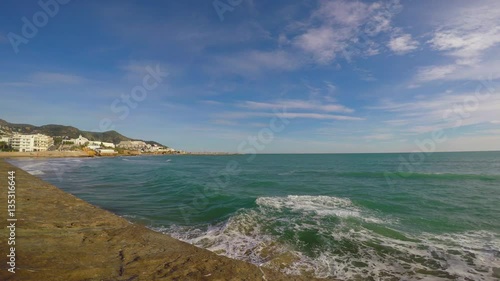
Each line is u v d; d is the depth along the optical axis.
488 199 13.73
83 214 7.25
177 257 4.54
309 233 7.45
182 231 7.79
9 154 72.62
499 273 5.28
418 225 8.68
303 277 4.30
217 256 4.70
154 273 3.86
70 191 15.41
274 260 5.64
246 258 5.72
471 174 26.61
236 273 4.07
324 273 5.16
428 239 7.25
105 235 5.57
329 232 7.58
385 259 5.88
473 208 11.49
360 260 5.79
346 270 5.31
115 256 4.44
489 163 48.19
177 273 3.91
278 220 8.78
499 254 6.22
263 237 7.11
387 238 7.22
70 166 39.34
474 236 7.58
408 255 6.12
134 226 6.37
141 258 4.41
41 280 3.28
